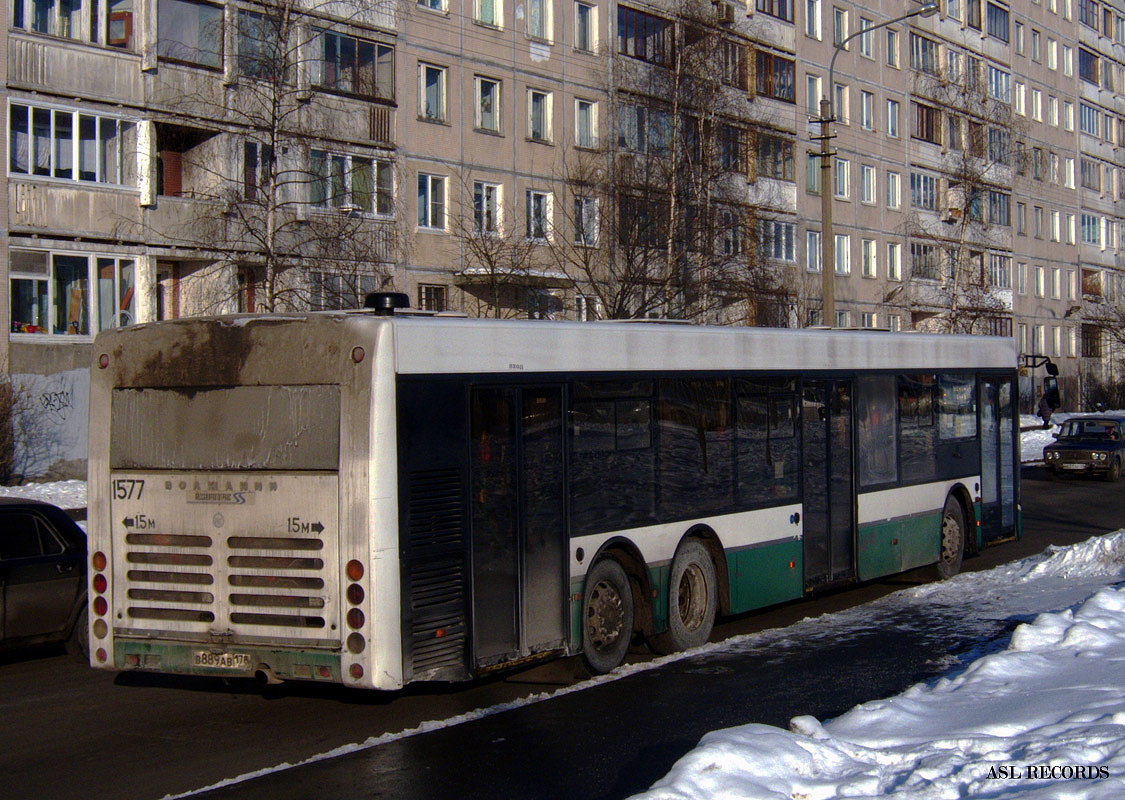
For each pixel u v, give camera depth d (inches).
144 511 327.3
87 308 1066.1
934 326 2317.9
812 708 329.7
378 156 1289.4
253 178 1170.0
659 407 406.6
